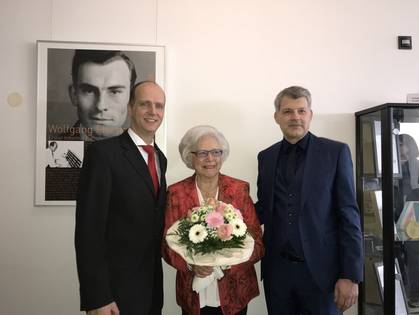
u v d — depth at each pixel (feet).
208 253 3.96
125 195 4.30
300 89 5.21
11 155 6.49
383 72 7.22
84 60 6.48
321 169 5.04
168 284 6.75
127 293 4.21
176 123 6.79
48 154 6.42
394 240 5.77
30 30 6.56
